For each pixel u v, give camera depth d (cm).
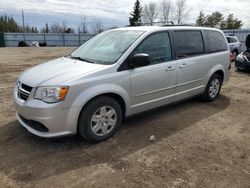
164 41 437
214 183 284
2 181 278
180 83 471
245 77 932
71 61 403
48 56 1869
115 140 379
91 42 467
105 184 278
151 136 392
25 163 314
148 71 404
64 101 321
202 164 321
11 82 788
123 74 372
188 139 391
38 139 375
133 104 400
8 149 346
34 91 328
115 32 454
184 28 482
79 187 272
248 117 495
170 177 293
